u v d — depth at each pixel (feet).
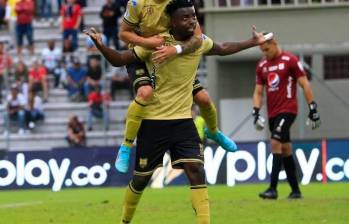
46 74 144.66
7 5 161.17
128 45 54.29
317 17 135.33
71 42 150.82
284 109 80.07
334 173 108.99
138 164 53.52
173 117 52.65
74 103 144.25
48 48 149.59
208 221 51.80
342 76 140.87
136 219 67.21
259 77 82.17
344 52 135.54
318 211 70.08
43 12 165.27
